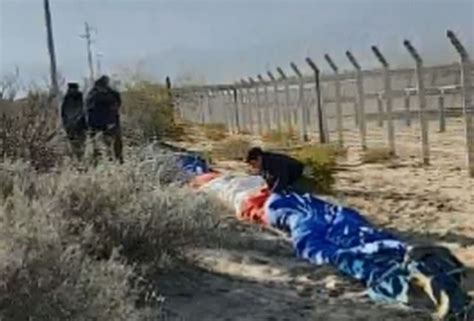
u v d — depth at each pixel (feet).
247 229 40.75
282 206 41.29
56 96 56.13
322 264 33.58
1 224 22.02
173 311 27.43
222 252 34.76
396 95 78.48
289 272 32.71
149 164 37.35
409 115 88.53
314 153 59.98
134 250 29.66
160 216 30.32
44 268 20.93
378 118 94.63
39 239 21.50
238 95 127.54
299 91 99.30
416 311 27.86
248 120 122.21
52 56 94.02
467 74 59.26
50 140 43.55
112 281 22.67
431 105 92.89
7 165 31.24
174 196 31.76
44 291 20.54
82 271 21.57
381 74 78.02
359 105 81.20
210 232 33.35
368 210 47.03
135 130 82.17
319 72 92.02
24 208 23.91
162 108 98.99
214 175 53.57
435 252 29.04
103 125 54.39
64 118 55.72
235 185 47.44
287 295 29.71
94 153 42.57
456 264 28.99
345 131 105.29
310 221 37.17
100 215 29.22
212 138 104.83
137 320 22.20
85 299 21.04
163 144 74.02
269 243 37.65
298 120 106.83
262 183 47.32
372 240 34.63
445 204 48.01
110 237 29.12
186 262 31.83
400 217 44.70
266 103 112.78
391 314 27.61
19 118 43.32
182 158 56.29
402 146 81.56
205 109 147.43
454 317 26.99
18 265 20.29
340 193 53.11
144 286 28.40
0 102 44.45
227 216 44.16
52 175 31.99
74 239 26.86
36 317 20.39
